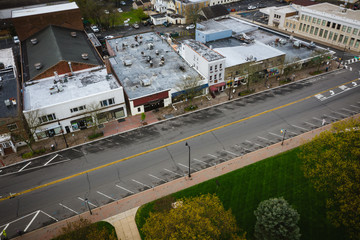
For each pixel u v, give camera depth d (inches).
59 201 1887.3
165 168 2117.4
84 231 1358.3
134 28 5032.0
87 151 2314.2
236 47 3442.4
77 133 2529.5
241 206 1803.6
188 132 2485.2
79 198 1902.1
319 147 1815.9
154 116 2706.7
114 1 6205.7
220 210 1395.2
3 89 2623.0
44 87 2655.0
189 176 2022.6
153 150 2297.0
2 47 3777.1
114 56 3376.0
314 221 1702.8
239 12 5669.3
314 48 3531.0
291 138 2365.9
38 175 2097.7
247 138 2388.0
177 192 1899.6
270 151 2235.5
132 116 2714.1
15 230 1708.9
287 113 2689.5
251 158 2172.7
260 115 2672.2
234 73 3070.9
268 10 5078.7
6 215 1803.6
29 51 3272.6
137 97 2620.6
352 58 3676.2
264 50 3339.1
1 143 2244.1
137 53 3469.5
